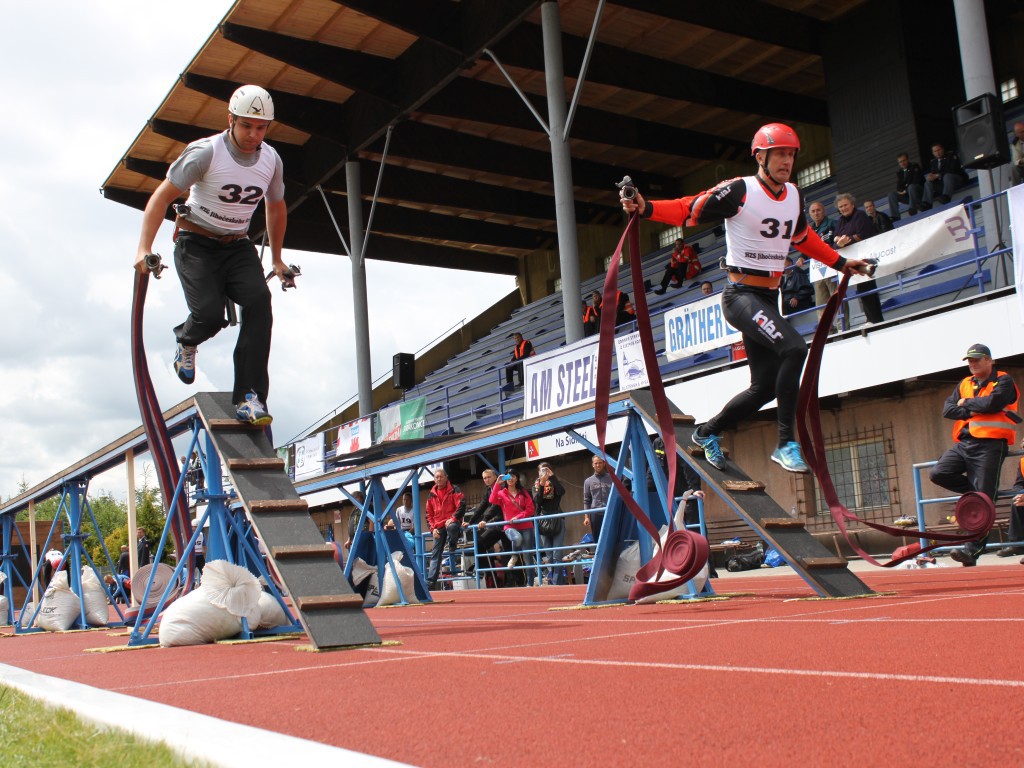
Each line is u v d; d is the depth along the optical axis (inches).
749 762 73.4
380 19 746.2
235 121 204.7
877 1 822.5
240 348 221.3
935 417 497.7
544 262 1320.1
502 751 82.3
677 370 625.0
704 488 614.5
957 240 446.6
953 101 814.5
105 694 126.6
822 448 238.8
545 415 302.7
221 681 144.8
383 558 411.2
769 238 218.7
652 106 986.7
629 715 95.0
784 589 300.8
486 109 914.7
